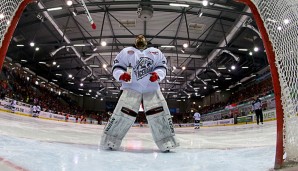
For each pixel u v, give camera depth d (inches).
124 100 119.7
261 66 1071.0
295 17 68.5
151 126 117.7
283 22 67.1
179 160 89.0
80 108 1814.7
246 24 621.3
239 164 77.9
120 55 122.9
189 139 235.8
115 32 802.2
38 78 1379.2
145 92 121.5
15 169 61.7
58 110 1327.5
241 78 1322.6
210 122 1095.0
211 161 85.2
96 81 1411.2
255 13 66.9
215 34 805.9
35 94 1202.0
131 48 123.4
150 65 121.6
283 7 68.3
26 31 789.9
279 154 62.1
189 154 106.9
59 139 159.6
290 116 62.8
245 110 1012.5
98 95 1886.1
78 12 665.0
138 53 122.6
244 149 120.9
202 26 748.6
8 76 1037.2
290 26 67.5
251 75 1167.6
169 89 1673.2
